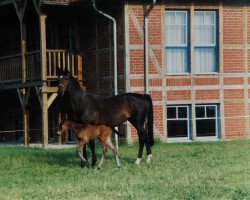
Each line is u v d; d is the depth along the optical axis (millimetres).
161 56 21969
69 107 16047
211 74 22516
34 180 13391
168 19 22203
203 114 22578
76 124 15305
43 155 18594
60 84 15703
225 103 22656
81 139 15266
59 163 16562
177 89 22125
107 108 15961
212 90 22516
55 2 21891
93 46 23156
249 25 23000
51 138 25734
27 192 11703
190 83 22281
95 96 16047
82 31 23656
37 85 22328
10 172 14914
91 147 15648
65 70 15914
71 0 22156
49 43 25109
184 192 11148
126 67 21547
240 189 11312
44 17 22047
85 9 22953
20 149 21188
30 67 23031
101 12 21156
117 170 14750
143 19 21766
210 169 14383
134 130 21484
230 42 22781
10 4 23578
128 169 14867
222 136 22578
